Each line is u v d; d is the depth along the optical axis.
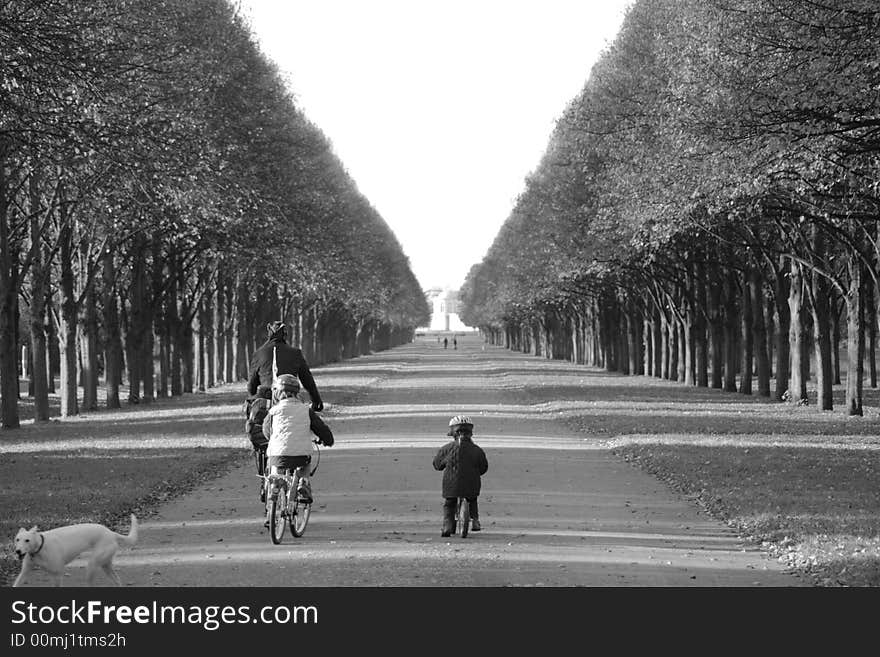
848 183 57.31
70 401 85.88
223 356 138.62
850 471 45.12
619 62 96.19
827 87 44.03
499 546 29.47
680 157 59.91
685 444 57.31
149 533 31.92
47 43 44.38
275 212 101.19
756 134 47.59
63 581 25.27
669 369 139.00
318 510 36.44
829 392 83.00
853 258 76.44
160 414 84.75
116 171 56.91
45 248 86.44
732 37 50.62
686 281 123.94
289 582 24.97
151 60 60.47
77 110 49.09
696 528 32.66
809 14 44.94
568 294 177.25
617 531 32.00
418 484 42.97
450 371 179.88
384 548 29.20
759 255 95.25
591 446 59.25
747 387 105.06
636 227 80.12
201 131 70.50
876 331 129.12
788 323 95.44
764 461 48.69
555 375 158.75
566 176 122.25
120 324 138.12
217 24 86.94
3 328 73.19
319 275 146.38
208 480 45.00
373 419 78.62
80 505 36.09
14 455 54.06
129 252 93.88
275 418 30.75
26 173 66.69
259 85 99.31
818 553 27.27
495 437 64.38
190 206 74.25
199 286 115.50
